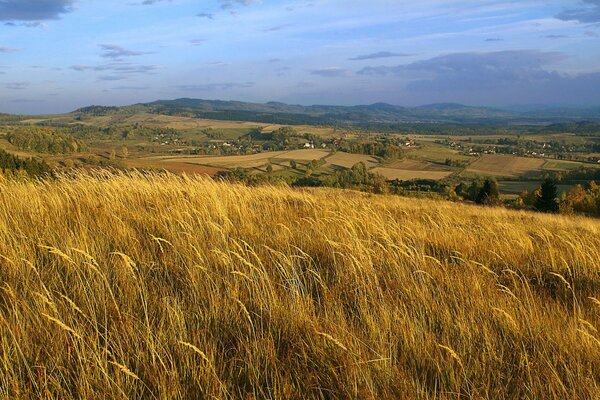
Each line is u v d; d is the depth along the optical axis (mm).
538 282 4504
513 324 3057
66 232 3975
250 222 5410
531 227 8969
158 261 3699
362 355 2547
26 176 7395
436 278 4035
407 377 2424
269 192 8656
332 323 2830
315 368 2469
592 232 8383
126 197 6309
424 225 7125
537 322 3180
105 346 2299
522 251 5578
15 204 5059
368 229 5602
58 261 3400
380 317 2990
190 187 6977
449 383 2410
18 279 3092
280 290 3408
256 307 3033
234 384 2262
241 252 4109
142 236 4367
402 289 3641
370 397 2184
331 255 4336
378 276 3998
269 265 3920
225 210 5598
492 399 2346
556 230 8781
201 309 2955
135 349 2404
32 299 2803
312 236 5016
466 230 6789
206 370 2213
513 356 2805
